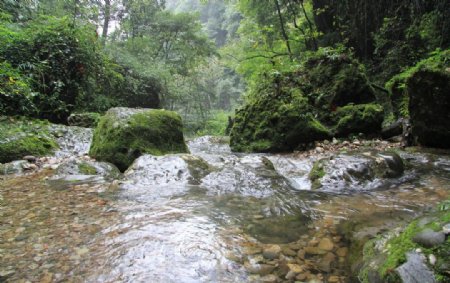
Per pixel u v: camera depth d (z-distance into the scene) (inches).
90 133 257.9
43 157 191.2
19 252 76.9
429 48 291.9
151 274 67.2
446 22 271.6
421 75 175.5
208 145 323.0
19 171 159.5
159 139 191.3
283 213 105.7
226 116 835.4
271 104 256.2
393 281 54.5
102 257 74.4
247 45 593.3
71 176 148.2
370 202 113.9
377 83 340.8
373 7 366.0
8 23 289.9
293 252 78.0
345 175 137.3
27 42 285.7
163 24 791.1
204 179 142.3
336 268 70.2
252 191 129.0
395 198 116.4
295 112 237.1
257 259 74.4
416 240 59.2
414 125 187.2
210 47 855.7
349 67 270.1
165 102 684.1
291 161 191.9
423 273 52.0
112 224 94.1
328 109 259.3
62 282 64.5
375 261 63.6
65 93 327.0
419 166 154.1
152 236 85.7
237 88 1316.4
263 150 246.8
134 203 113.9
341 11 414.0
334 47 417.1
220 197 122.4
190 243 81.7
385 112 308.2
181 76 880.9
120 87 487.8
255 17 533.6
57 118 314.8
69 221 96.4
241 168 150.5
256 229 92.4
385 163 141.0
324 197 122.0
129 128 182.1
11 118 240.2
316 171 146.5
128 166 171.8
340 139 238.4
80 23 363.3
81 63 334.0
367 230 89.7
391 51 331.0
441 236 56.1
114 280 65.1
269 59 470.6
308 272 68.7
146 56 681.0
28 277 66.2
